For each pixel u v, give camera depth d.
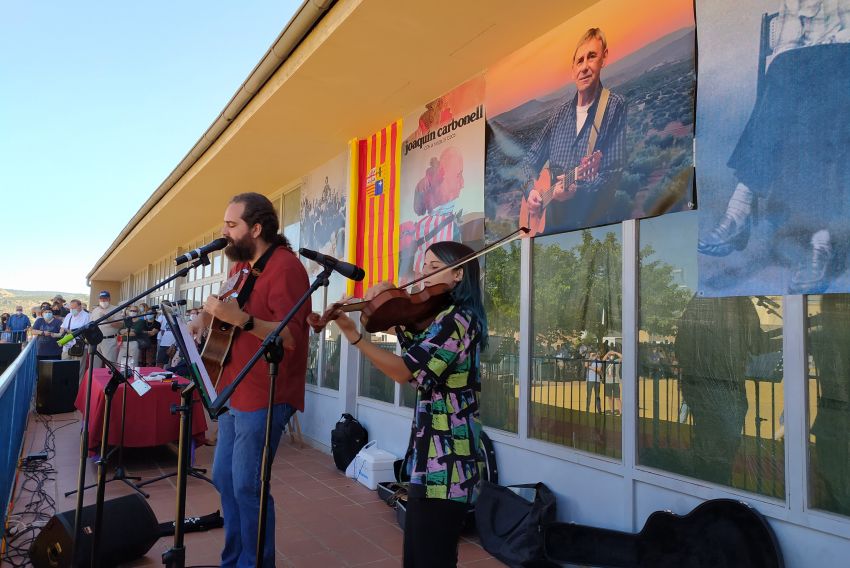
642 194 2.77
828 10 2.10
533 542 2.82
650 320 2.78
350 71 3.95
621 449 2.86
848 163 2.02
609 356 2.97
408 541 1.71
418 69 3.90
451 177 4.16
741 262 2.32
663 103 2.71
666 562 2.47
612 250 2.99
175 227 10.58
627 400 2.82
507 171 3.64
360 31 3.41
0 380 2.99
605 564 2.63
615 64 2.96
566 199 3.20
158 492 4.18
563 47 3.27
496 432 3.62
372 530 3.43
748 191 2.31
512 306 3.60
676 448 2.62
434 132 4.38
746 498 2.31
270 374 1.95
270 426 1.94
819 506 2.13
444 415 1.70
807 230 2.12
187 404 1.97
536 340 3.42
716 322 2.50
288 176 6.77
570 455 3.08
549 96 3.36
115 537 2.71
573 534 2.72
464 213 4.00
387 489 3.91
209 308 2.25
